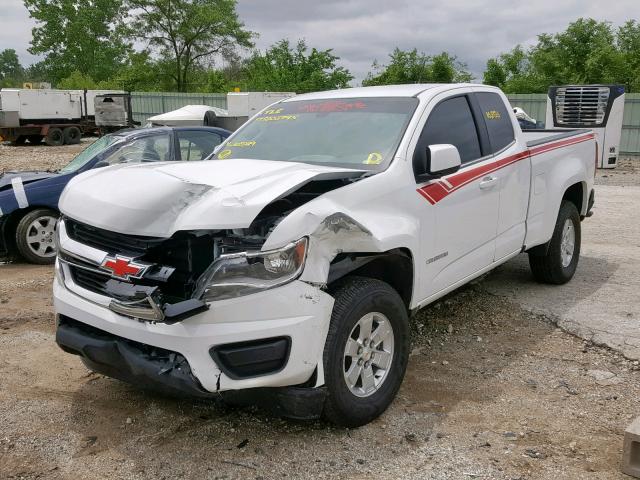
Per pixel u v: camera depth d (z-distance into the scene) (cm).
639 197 1345
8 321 569
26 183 772
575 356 485
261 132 503
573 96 1905
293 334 326
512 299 616
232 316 319
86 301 360
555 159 615
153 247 335
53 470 335
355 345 364
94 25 6838
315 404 342
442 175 431
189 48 5466
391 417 388
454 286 474
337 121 477
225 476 327
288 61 4012
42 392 427
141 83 5534
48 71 6994
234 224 316
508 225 541
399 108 465
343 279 371
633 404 405
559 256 639
